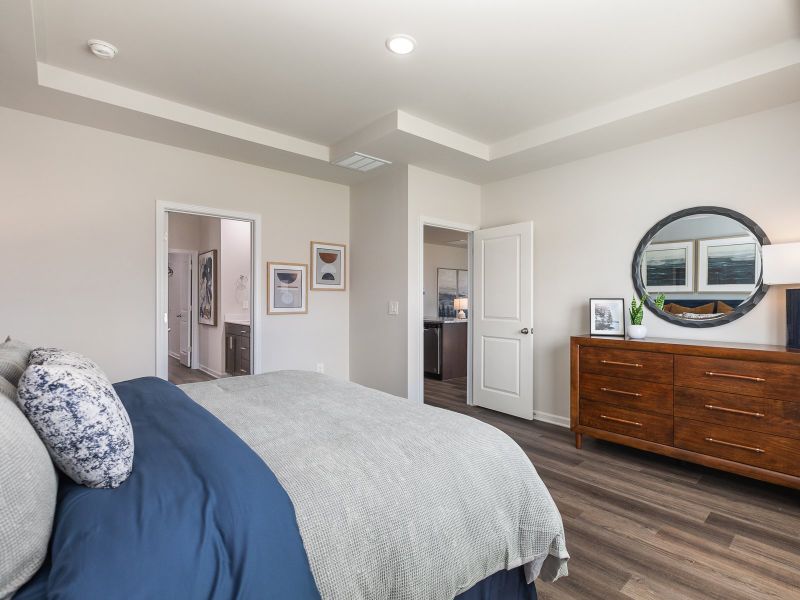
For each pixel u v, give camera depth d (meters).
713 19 2.14
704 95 2.64
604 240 3.64
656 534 2.11
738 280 2.93
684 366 2.74
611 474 2.82
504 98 2.98
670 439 2.81
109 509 0.94
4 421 0.85
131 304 3.34
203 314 6.59
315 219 4.50
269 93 2.93
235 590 0.88
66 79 2.64
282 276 4.26
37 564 0.82
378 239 4.39
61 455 1.00
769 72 2.38
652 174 3.36
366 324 4.55
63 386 0.99
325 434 1.50
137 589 0.80
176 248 6.56
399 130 3.19
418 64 2.57
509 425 3.92
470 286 4.68
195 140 3.42
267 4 2.05
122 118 3.02
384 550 1.11
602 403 3.15
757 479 2.57
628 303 3.48
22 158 2.93
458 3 2.04
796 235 2.72
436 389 5.48
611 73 2.65
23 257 2.93
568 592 1.69
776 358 2.39
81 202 3.14
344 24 2.20
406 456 1.35
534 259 4.15
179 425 1.38
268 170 4.14
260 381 2.34
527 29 2.23
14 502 0.77
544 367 4.05
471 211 4.57
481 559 1.31
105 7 2.05
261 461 1.18
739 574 1.81
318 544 1.02
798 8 2.04
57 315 3.05
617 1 2.01
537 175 4.14
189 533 0.91
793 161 2.74
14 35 2.10
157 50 2.43
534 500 1.49
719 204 3.03
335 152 3.84
